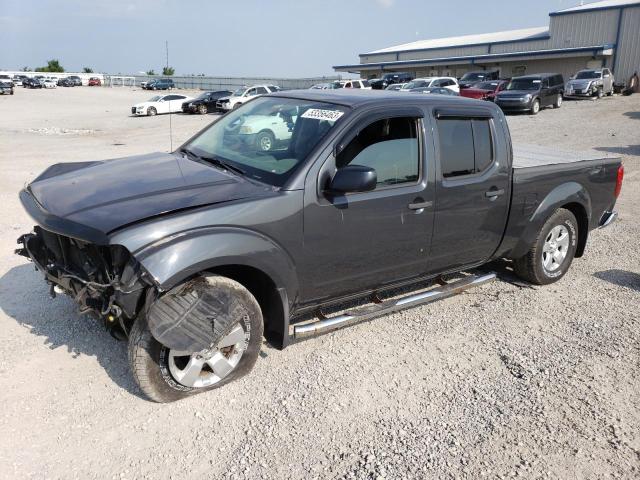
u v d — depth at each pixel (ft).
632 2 139.95
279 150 12.67
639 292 17.66
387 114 12.83
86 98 171.83
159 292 10.14
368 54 216.33
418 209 13.46
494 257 16.49
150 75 291.58
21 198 12.66
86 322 14.24
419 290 16.78
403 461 9.86
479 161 14.82
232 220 10.73
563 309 16.30
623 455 10.19
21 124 89.51
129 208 10.45
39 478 9.14
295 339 12.55
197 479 9.30
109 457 9.69
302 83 206.69
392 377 12.48
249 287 12.31
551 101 91.97
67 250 11.44
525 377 12.62
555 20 153.07
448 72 182.60
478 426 10.88
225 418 10.85
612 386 12.35
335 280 12.78
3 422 10.39
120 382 11.78
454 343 14.11
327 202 11.93
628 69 141.08
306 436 10.43
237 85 232.32
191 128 83.05
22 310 14.84
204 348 10.52
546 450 10.26
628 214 27.30
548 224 17.12
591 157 19.02
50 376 11.88
